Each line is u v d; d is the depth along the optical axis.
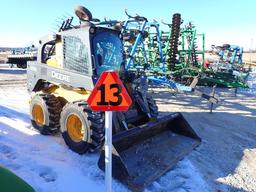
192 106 10.48
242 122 8.58
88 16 5.92
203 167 5.16
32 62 6.87
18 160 4.88
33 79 6.80
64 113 5.31
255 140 6.89
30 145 5.53
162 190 4.27
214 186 4.55
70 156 5.11
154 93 12.88
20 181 2.81
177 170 4.92
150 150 5.17
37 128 6.26
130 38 8.39
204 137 6.84
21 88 12.30
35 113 6.29
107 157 3.45
